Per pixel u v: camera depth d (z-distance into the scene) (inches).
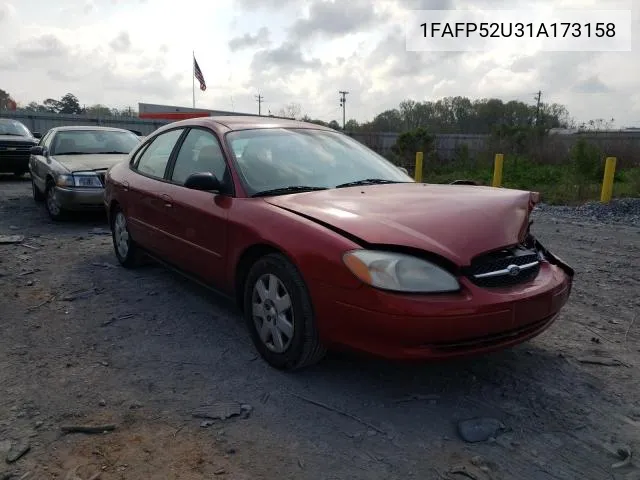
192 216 158.7
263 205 135.9
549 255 135.7
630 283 210.1
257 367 134.1
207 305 178.5
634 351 145.6
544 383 127.0
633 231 327.0
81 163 326.6
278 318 128.6
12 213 362.9
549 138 840.9
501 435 106.0
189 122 186.5
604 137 808.9
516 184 636.1
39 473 94.0
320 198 135.9
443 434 106.2
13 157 528.1
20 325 161.3
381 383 126.1
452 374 130.9
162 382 126.6
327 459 98.3
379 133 1058.1
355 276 109.5
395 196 137.2
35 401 117.8
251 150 158.4
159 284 200.8
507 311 109.7
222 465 96.6
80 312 172.4
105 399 118.7
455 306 105.4
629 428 109.0
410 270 107.4
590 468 96.2
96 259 238.8
